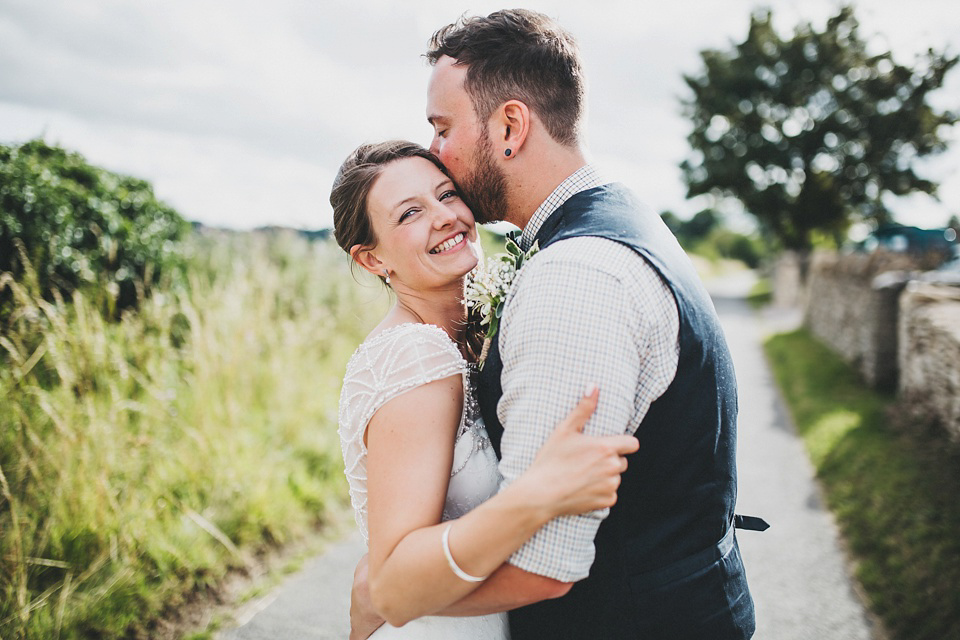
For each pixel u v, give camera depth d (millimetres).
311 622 2816
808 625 2760
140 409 3273
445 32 1323
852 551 3355
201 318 4289
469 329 1447
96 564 2719
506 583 988
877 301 6383
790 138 21562
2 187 4117
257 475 3633
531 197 1259
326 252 7059
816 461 4664
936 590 2797
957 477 3805
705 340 1112
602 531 1136
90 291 4086
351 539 3607
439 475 1110
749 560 3326
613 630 1129
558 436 955
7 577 2545
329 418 4672
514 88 1210
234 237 6680
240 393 4168
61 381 3182
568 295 995
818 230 23297
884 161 21391
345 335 6301
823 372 7516
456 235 1341
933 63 20391
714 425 1133
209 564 3061
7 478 2773
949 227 20031
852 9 20766
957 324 4449
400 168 1326
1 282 2943
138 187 5492
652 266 1065
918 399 4984
